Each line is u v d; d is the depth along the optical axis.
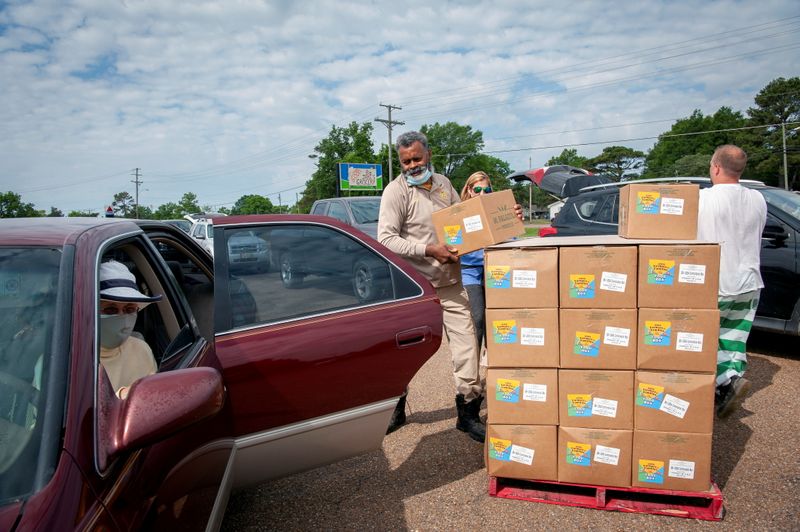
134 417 1.19
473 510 2.61
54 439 1.11
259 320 2.24
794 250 4.34
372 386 2.38
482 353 3.97
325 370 2.26
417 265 3.15
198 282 3.18
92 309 1.40
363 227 8.30
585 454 2.57
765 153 62.31
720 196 3.34
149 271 2.16
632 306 2.46
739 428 3.33
